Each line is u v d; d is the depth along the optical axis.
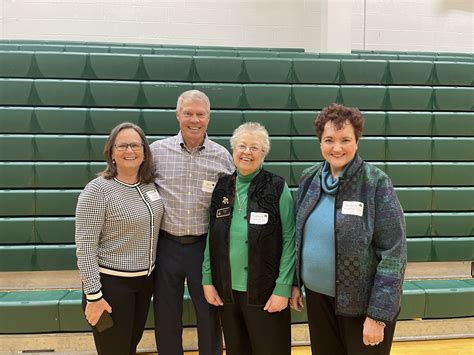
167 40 4.07
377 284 1.42
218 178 1.97
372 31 4.36
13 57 3.03
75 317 2.53
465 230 3.22
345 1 4.12
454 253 3.18
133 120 3.04
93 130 3.03
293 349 2.64
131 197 1.80
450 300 2.78
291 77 3.28
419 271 3.23
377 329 1.41
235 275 1.69
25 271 2.88
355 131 1.52
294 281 1.70
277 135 3.20
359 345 1.50
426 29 4.39
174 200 1.93
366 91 3.27
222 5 4.12
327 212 1.54
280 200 1.70
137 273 1.78
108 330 1.76
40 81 3.01
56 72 3.07
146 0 4.01
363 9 4.32
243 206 1.72
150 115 3.05
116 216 1.74
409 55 3.83
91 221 1.71
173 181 1.94
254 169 1.72
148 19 4.02
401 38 4.38
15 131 2.97
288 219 1.70
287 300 1.67
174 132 3.07
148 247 1.82
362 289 1.46
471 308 2.80
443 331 2.81
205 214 1.96
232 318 1.75
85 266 1.69
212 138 3.06
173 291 1.93
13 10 3.83
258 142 1.69
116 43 3.72
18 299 2.59
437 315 2.78
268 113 3.18
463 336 2.81
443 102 3.35
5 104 3.00
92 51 3.37
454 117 3.32
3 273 2.91
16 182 2.92
